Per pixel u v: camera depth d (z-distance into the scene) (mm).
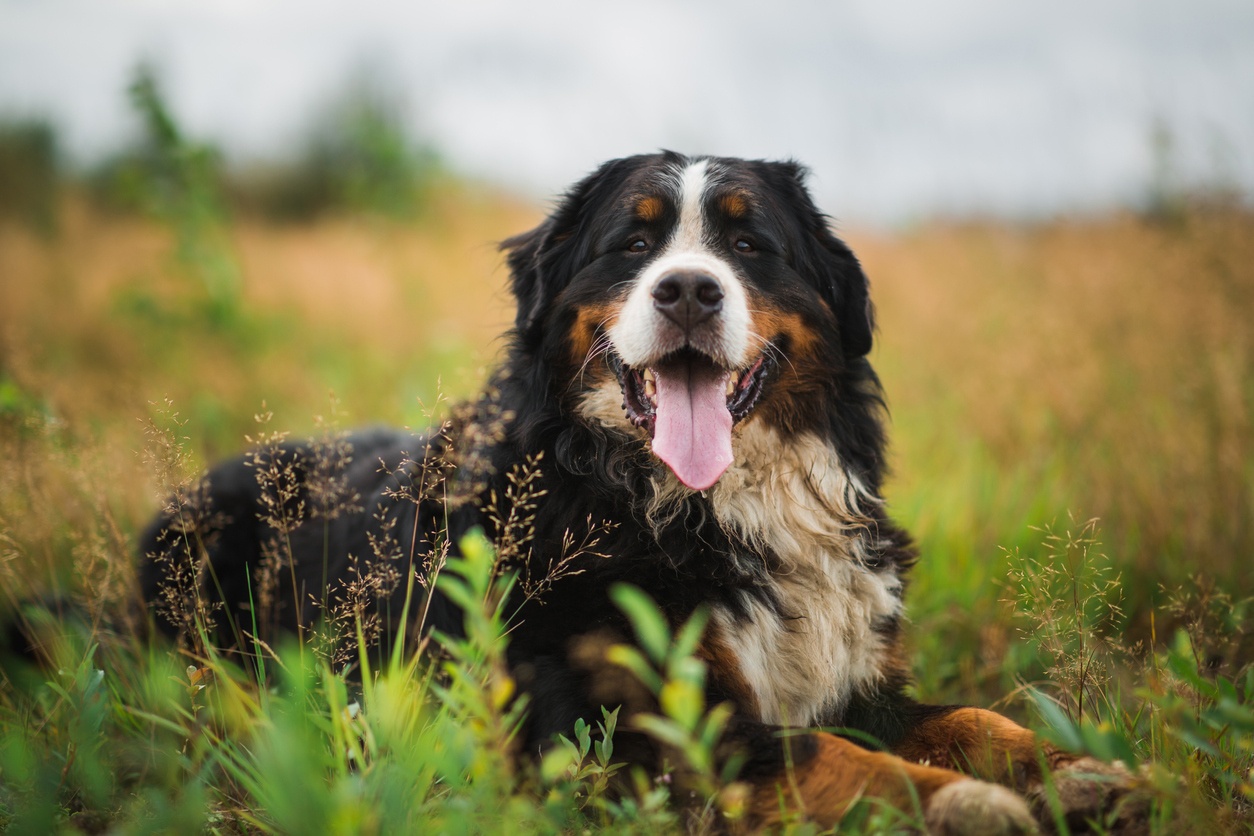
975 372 6402
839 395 3631
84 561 3594
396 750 2377
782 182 3750
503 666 2865
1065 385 5785
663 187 3492
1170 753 2689
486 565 2135
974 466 5328
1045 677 3664
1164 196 7000
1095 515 4562
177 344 8047
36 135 16766
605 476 3262
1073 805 2453
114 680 3111
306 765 2150
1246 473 4629
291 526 3742
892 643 3402
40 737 2854
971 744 2824
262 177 20594
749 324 3242
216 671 2828
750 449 3389
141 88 7816
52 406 4426
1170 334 6125
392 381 7613
